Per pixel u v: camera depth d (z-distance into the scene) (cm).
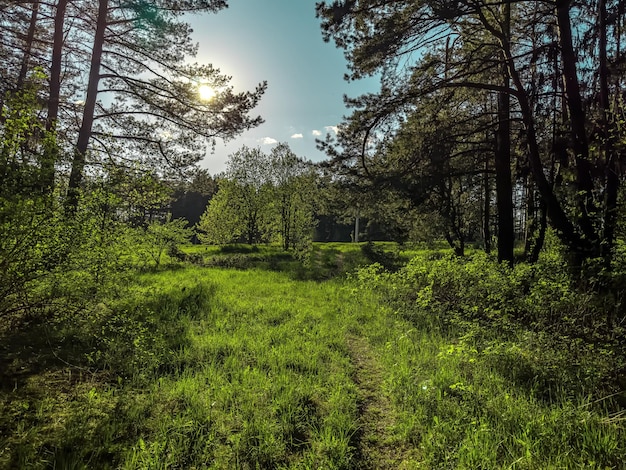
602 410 418
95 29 1195
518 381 485
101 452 338
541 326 629
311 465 331
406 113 1084
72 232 570
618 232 757
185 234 1831
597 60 870
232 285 1271
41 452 330
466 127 1216
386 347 630
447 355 557
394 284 1014
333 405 430
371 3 965
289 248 3181
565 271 802
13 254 487
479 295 802
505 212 1162
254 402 426
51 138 543
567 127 961
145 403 423
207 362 547
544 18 1039
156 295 885
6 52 1198
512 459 328
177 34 1227
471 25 1095
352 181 1164
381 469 338
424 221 1616
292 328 746
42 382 452
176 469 322
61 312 589
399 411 427
